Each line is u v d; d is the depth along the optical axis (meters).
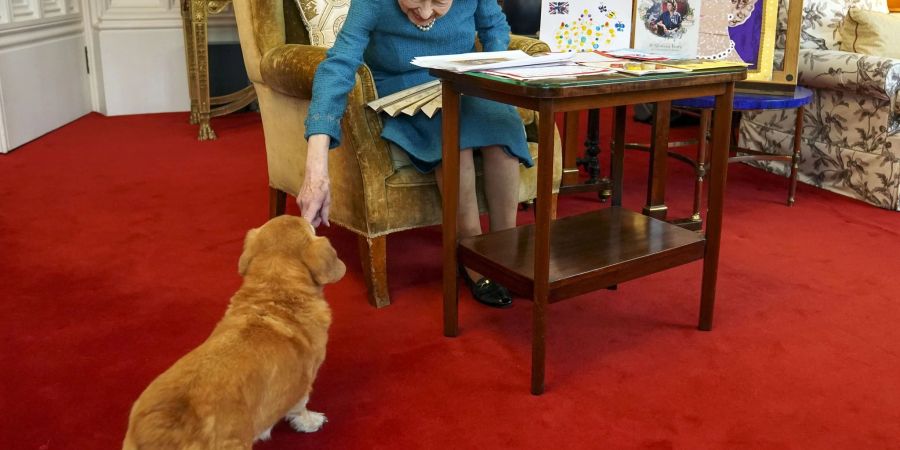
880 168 3.38
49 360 2.04
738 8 3.29
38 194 3.51
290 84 2.39
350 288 2.54
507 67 1.89
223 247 2.89
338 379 1.96
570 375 1.98
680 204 3.46
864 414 1.80
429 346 2.14
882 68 3.25
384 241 2.36
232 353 1.38
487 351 2.11
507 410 1.82
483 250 2.06
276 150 2.77
